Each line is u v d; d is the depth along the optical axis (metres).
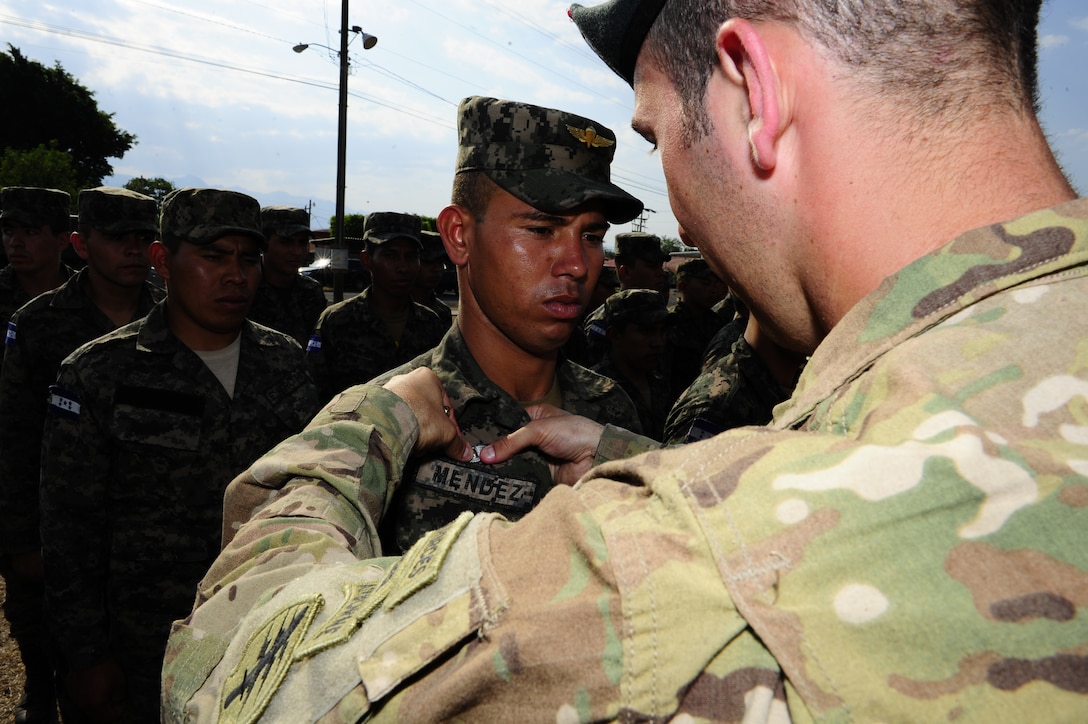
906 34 0.47
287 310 5.28
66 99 34.47
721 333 2.99
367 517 0.81
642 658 0.40
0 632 3.71
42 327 3.00
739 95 0.55
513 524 0.53
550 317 1.35
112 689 2.18
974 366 0.40
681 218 0.64
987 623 0.33
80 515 2.16
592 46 0.70
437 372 1.44
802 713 0.36
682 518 0.42
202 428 2.37
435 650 0.46
